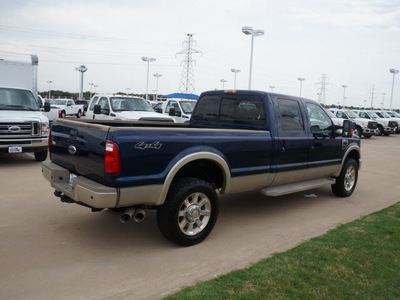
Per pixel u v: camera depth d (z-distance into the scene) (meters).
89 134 3.97
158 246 4.36
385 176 9.91
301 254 4.10
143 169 3.86
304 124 5.88
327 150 6.38
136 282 3.44
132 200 3.85
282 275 3.56
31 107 10.05
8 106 9.64
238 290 3.26
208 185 4.41
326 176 6.68
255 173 5.05
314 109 6.26
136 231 4.84
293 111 5.72
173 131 4.12
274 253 4.16
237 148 4.75
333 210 6.24
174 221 4.14
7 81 11.34
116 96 12.41
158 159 3.96
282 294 3.21
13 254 3.97
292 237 4.79
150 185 3.91
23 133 8.94
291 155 5.60
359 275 3.62
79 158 4.18
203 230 4.46
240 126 5.64
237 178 4.82
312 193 7.56
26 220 5.07
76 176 4.33
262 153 5.12
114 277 3.54
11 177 7.66
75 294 3.20
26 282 3.38
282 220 5.57
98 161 3.83
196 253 4.19
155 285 3.39
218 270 3.73
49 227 4.84
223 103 5.97
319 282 3.46
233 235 4.83
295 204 6.59
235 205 6.38
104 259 3.94
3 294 3.16
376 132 23.02
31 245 4.23
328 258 3.98
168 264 3.87
